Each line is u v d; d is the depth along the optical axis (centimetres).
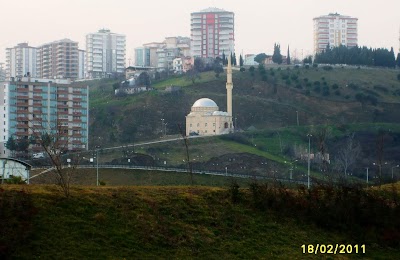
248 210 10912
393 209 11412
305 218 11025
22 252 8481
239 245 9819
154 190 10900
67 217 9369
